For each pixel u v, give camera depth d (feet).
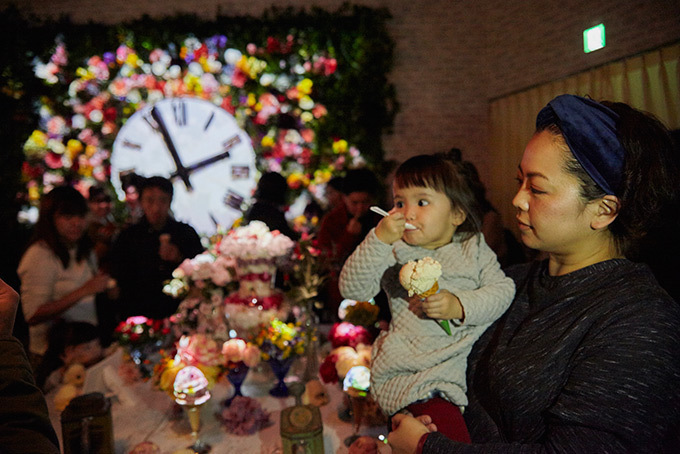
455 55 18.17
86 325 6.80
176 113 16.81
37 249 7.59
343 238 10.50
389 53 17.20
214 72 16.93
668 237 2.95
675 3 11.50
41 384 6.39
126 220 16.62
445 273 3.69
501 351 2.95
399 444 2.92
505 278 3.55
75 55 16.55
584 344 2.50
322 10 16.92
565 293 2.77
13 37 16.25
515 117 16.70
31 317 7.34
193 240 9.70
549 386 2.59
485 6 17.98
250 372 6.33
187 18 16.62
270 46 16.69
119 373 6.13
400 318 3.75
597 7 13.60
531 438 2.64
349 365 4.88
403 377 3.46
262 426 4.90
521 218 2.83
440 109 18.25
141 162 16.81
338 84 17.10
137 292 8.68
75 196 7.72
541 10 15.64
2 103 16.20
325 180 17.03
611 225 2.73
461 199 3.81
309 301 6.22
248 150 17.06
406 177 3.83
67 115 16.60
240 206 16.93
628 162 2.49
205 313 5.63
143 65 16.76
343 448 4.43
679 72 11.27
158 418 5.21
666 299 2.44
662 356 2.23
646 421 2.18
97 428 4.24
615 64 12.90
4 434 1.97
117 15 17.16
